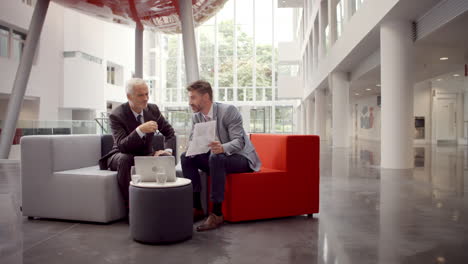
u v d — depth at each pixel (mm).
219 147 3215
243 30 33281
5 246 2711
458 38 8508
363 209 3932
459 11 6504
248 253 2518
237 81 33500
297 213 3590
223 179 3254
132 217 2822
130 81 3637
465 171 7387
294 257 2430
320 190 5180
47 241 2836
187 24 8422
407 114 8086
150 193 2723
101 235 3012
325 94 20875
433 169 7770
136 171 2934
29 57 10758
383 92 8320
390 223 3328
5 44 14938
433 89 18672
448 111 18516
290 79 27516
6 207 4121
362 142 21500
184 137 7703
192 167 3557
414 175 6832
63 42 18531
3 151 10492
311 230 3121
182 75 34125
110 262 2350
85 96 19344
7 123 10594
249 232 3068
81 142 3984
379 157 10914
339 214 3717
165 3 10625
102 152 4383
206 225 3146
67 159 3725
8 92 14758
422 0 7062
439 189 5230
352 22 10922
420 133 19109
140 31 12867
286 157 3559
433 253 2479
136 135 3359
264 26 33125
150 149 3717
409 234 2959
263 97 33375
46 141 3520
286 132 33219
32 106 17125
